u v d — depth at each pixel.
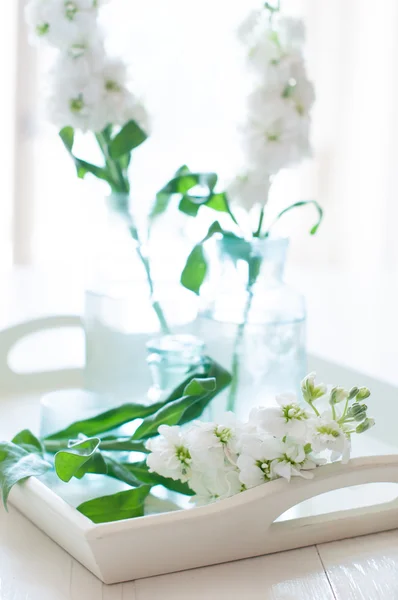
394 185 3.79
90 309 1.17
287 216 3.82
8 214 3.41
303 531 0.97
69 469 0.99
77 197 3.39
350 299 2.31
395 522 1.01
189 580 0.92
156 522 0.90
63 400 1.13
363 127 3.81
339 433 0.94
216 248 1.13
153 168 3.39
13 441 1.09
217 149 3.43
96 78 1.11
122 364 1.16
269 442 0.95
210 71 3.39
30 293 2.19
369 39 3.76
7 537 0.98
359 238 3.86
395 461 0.98
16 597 0.89
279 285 1.14
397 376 1.53
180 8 3.33
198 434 0.97
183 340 1.14
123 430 1.11
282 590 0.90
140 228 1.14
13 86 3.29
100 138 1.15
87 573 0.93
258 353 1.12
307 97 1.11
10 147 3.35
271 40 1.10
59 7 1.10
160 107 3.38
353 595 0.90
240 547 0.95
